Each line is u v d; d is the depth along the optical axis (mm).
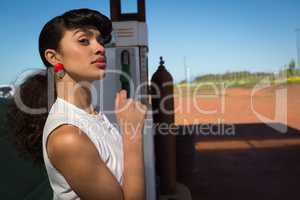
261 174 5555
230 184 5074
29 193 2098
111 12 3410
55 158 950
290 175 5445
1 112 1896
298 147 7441
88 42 1104
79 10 1137
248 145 7812
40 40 1161
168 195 4414
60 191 1002
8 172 1928
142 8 3432
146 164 3453
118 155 1107
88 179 934
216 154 7039
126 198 999
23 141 1233
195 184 5078
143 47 3320
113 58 3270
